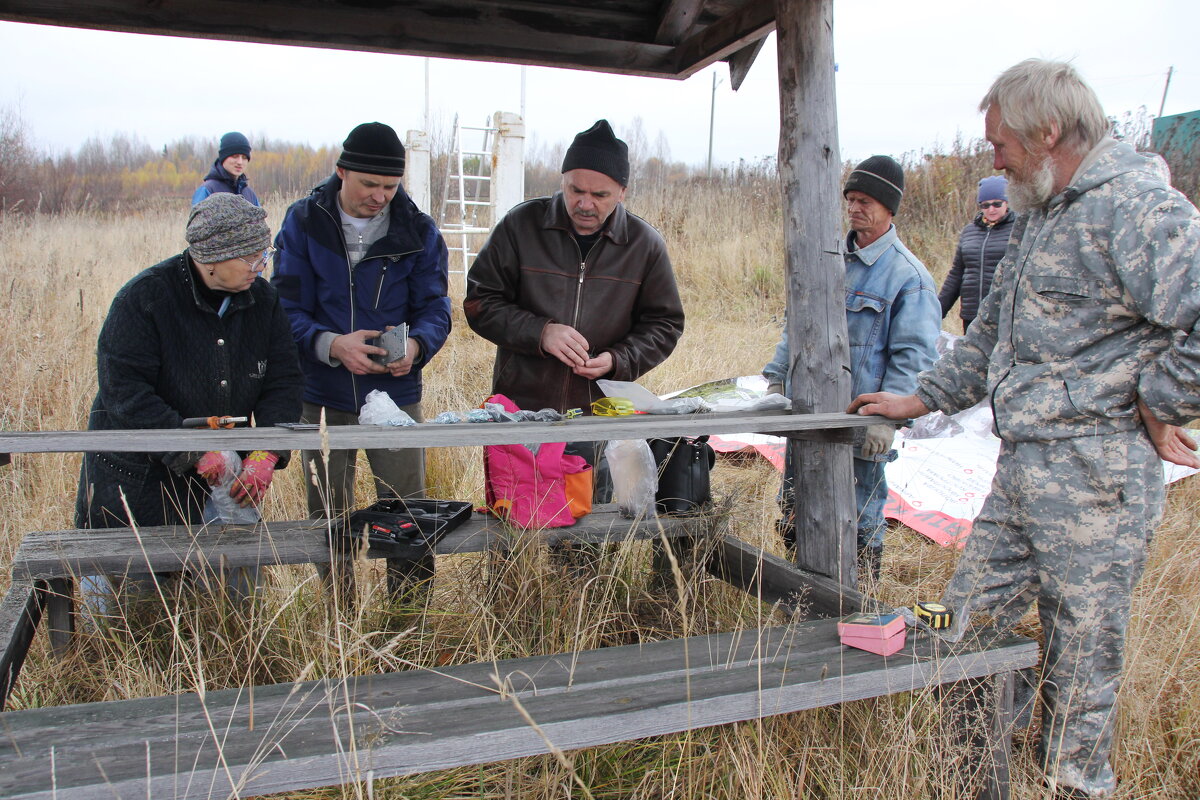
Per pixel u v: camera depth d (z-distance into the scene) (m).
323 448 2.03
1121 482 2.09
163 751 1.72
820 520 2.98
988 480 4.98
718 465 5.39
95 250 10.16
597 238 3.22
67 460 4.23
